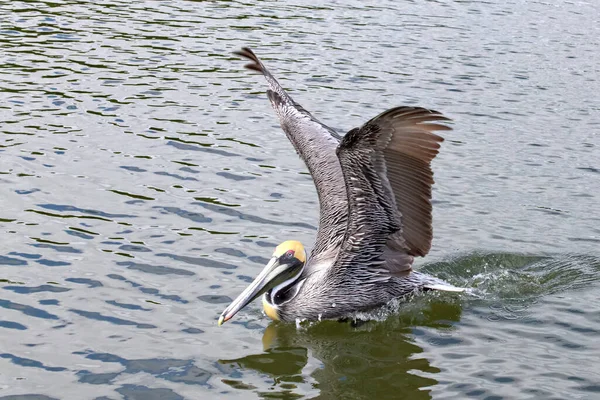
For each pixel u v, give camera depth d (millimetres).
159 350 8023
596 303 9070
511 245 10492
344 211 9570
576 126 14977
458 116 15234
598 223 11172
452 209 11539
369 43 19438
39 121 13758
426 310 9141
